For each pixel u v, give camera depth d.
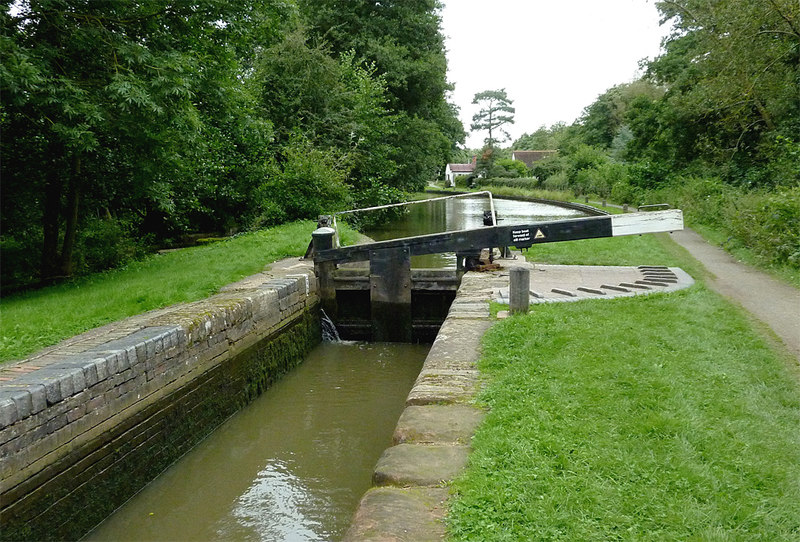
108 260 12.44
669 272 10.40
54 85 8.35
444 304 10.81
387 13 27.56
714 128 24.59
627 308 7.35
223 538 4.82
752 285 9.09
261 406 7.77
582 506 3.14
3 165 10.37
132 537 4.85
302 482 5.72
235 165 18.23
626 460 3.60
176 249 16.11
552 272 10.69
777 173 17.39
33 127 10.07
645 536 2.88
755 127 20.42
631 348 5.75
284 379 8.87
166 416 6.04
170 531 4.94
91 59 9.19
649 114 32.22
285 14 11.91
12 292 9.88
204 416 6.77
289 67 22.20
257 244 14.02
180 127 9.55
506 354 5.71
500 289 8.92
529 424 4.13
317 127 22.45
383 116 24.41
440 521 3.05
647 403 4.43
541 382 4.93
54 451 4.53
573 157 49.88
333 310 10.98
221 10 10.27
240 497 5.47
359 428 6.94
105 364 5.11
